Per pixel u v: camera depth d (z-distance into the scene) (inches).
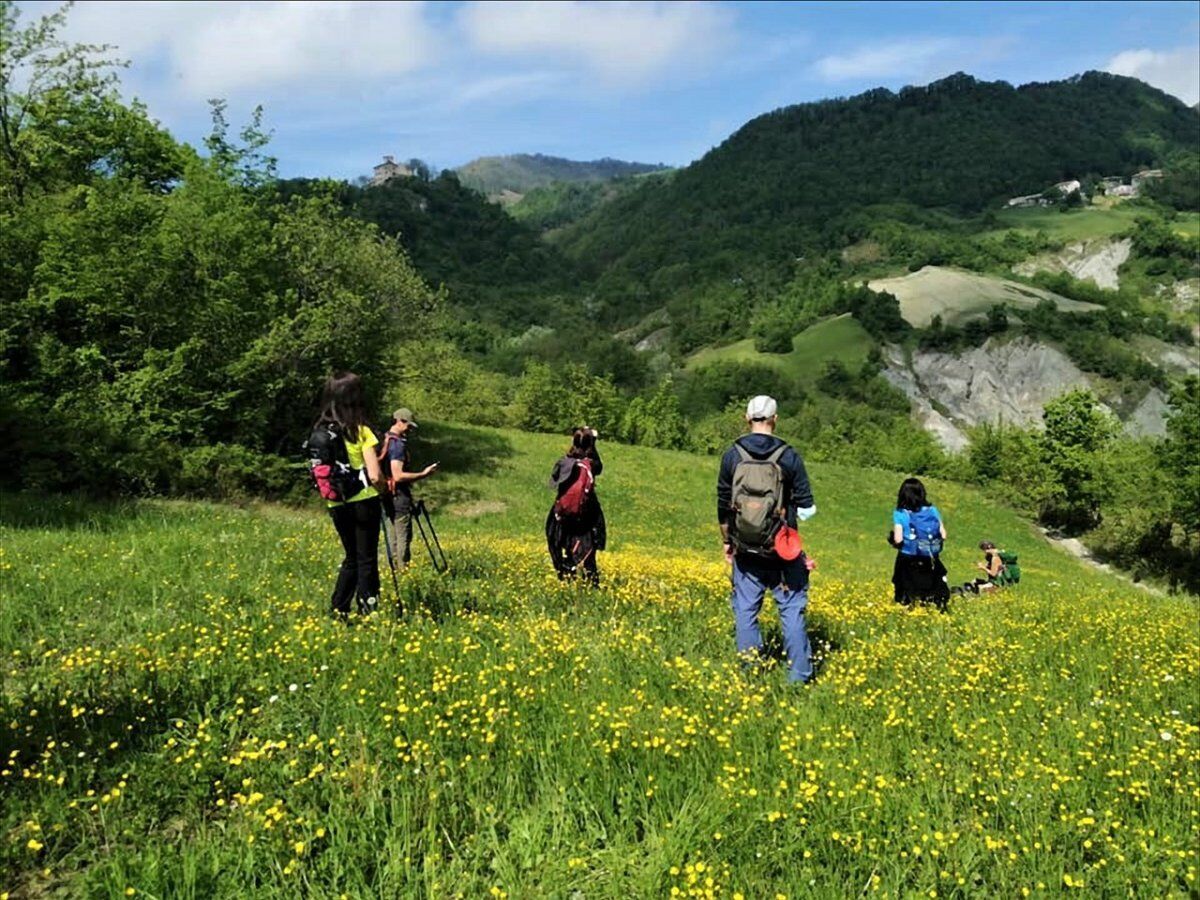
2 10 932.6
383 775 160.7
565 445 1584.6
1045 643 295.9
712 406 6210.6
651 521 1210.6
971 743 188.1
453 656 226.8
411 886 130.3
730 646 274.1
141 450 730.2
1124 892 136.6
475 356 7416.3
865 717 201.9
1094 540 1749.5
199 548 378.0
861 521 1476.4
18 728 169.5
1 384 720.3
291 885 130.3
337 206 1104.2
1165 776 176.2
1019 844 147.4
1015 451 2052.2
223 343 863.7
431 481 1178.6
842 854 142.9
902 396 7091.5
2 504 499.2
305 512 823.1
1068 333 7480.3
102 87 1008.2
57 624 249.8
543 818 148.6
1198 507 1466.5
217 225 859.4
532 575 374.3
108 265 803.4
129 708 182.2
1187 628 367.6
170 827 147.6
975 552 1389.0
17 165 954.7
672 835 142.5
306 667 211.8
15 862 134.1
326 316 917.2
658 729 180.1
